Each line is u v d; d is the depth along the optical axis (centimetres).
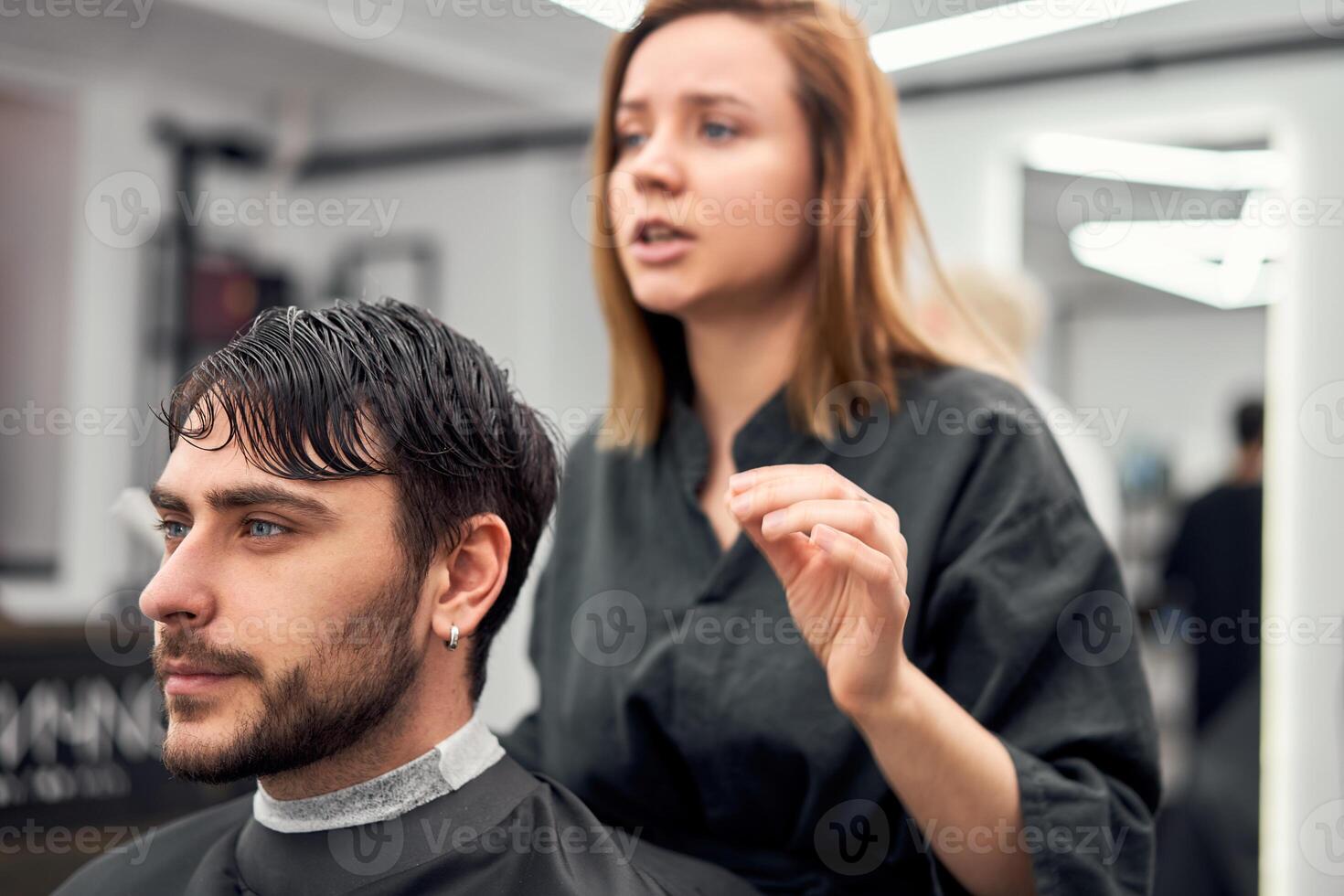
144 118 400
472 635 86
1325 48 274
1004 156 319
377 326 81
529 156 404
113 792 182
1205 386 592
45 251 398
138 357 397
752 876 100
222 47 363
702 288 98
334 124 432
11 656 173
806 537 79
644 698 99
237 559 74
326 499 75
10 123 401
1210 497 314
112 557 387
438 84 387
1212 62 284
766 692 94
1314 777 275
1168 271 513
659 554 107
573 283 415
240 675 73
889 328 102
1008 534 94
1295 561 279
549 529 118
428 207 428
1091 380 612
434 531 80
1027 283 224
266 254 434
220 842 90
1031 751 90
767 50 97
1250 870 272
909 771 82
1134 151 318
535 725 121
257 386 75
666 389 110
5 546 398
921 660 96
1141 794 92
